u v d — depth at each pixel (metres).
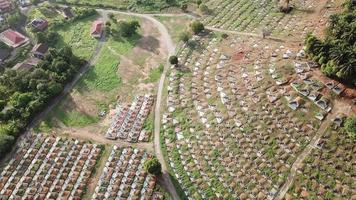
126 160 80.75
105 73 102.31
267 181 72.88
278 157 75.38
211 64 98.19
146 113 90.06
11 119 89.94
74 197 75.38
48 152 84.06
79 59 105.38
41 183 78.44
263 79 87.75
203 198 73.12
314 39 84.81
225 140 81.00
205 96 90.62
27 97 93.06
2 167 82.19
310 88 81.38
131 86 97.69
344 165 71.06
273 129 79.44
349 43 82.94
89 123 89.94
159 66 101.38
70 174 79.38
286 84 84.31
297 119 78.94
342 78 78.62
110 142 85.00
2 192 77.69
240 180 74.25
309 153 74.12
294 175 72.25
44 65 102.25
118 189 76.00
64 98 96.50
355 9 93.06
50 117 92.06
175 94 93.00
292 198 69.62
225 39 105.31
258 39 101.75
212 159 78.62
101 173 79.19
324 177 70.69
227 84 91.19
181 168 78.38
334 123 75.88
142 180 76.81
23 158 83.31
